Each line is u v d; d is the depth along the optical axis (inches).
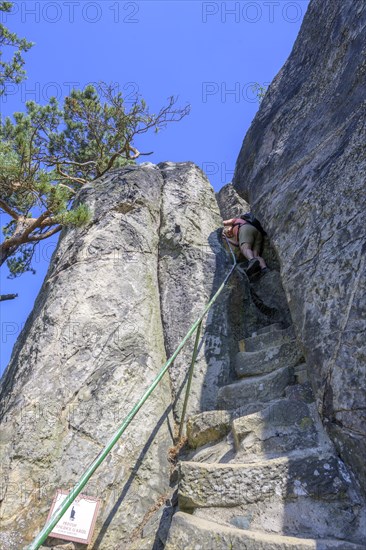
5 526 163.6
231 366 223.6
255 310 260.8
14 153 330.0
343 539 134.0
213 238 282.5
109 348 212.8
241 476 152.7
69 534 163.8
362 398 146.6
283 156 264.2
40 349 210.4
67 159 486.6
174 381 219.0
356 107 225.5
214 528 138.7
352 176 198.4
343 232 186.9
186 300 245.6
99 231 258.1
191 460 182.4
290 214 224.1
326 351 165.9
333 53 274.2
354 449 144.3
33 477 174.9
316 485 144.9
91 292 230.5
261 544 131.4
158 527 165.6
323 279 182.5
